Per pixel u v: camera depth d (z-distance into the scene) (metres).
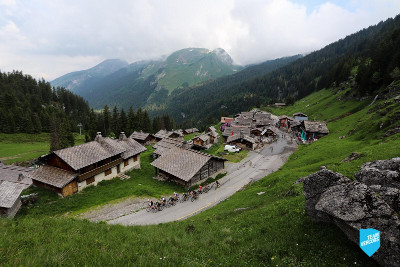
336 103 104.56
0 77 167.62
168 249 11.46
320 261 9.27
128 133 116.00
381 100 70.69
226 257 10.52
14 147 84.50
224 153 68.12
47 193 35.12
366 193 9.55
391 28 158.25
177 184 43.12
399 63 76.00
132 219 29.17
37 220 15.34
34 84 183.12
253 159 60.97
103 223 17.77
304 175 30.66
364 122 52.91
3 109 115.94
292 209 16.72
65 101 185.88
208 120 174.00
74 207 32.88
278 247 10.95
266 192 28.22
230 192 38.91
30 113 125.31
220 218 22.03
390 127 40.41
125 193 37.78
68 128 101.25
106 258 8.86
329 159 38.50
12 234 11.87
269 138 82.81
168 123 157.62
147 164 55.91
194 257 10.61
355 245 9.59
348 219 9.22
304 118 106.31
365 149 32.31
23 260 8.25
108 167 42.03
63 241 11.34
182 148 48.78
